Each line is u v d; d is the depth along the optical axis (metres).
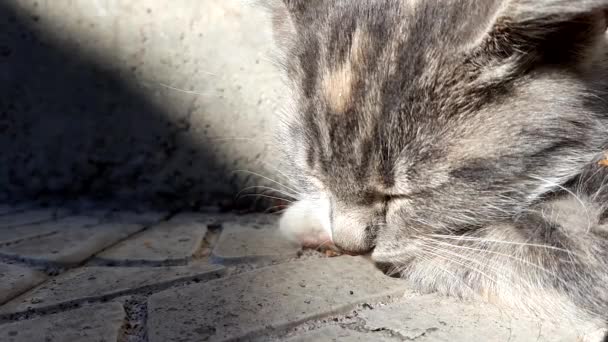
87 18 0.37
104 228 0.34
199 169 0.38
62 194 0.39
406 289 0.27
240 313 0.25
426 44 0.25
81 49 0.37
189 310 0.25
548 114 0.25
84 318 0.25
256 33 0.37
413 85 0.25
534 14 0.22
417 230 0.26
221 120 0.38
